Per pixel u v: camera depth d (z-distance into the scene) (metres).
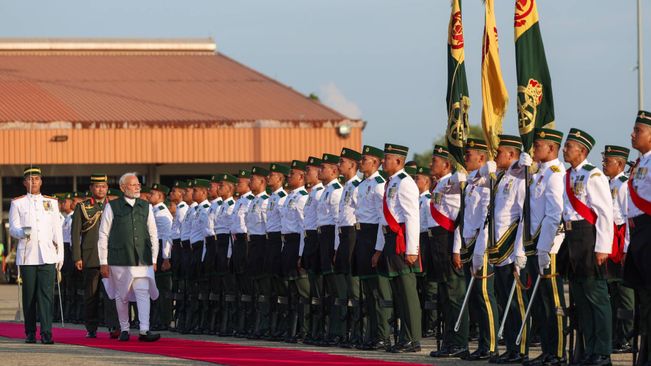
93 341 24.30
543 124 20.53
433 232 21.86
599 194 17.56
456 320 20.44
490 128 21.73
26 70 68.94
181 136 61.09
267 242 25.34
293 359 19.58
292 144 61.94
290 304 24.73
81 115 61.00
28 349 22.08
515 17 20.59
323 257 23.44
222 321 27.19
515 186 18.97
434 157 22.30
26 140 59.47
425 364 18.81
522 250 18.59
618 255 18.06
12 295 48.12
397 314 22.31
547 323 18.42
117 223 24.05
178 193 30.33
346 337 23.05
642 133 16.75
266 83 69.31
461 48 23.02
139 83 67.94
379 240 21.39
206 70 71.44
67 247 32.84
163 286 29.33
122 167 63.75
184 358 19.97
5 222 62.91
